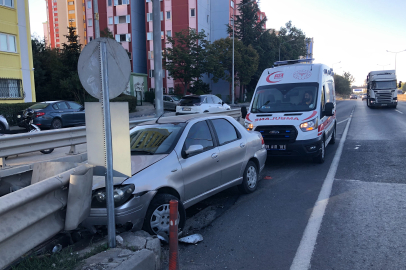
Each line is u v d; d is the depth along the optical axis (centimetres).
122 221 378
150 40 4766
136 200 386
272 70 991
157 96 1227
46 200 324
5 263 276
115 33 4788
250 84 5612
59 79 2864
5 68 2245
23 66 2370
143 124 554
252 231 452
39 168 404
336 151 1014
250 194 620
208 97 2277
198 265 365
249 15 5031
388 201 543
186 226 479
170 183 427
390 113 2491
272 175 761
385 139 1195
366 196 574
